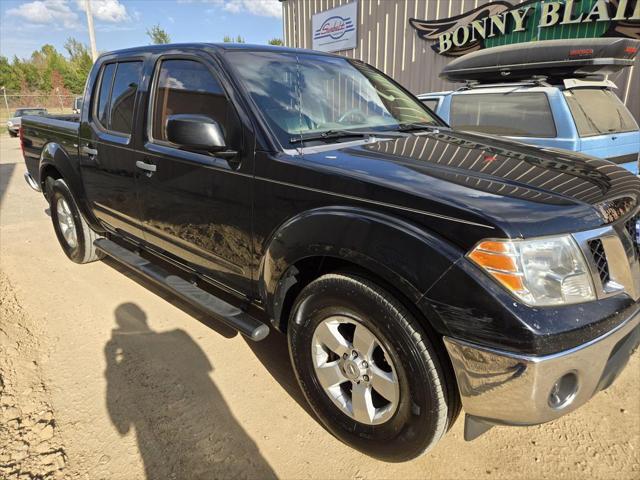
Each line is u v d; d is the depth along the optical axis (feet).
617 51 16.12
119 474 6.72
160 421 7.79
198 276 9.68
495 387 5.30
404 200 5.92
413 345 5.81
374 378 6.44
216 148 7.64
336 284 6.56
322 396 7.26
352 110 9.34
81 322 11.01
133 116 10.26
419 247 5.57
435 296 5.44
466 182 6.24
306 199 6.86
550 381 5.17
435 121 10.71
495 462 7.10
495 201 5.67
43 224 19.85
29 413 7.88
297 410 8.17
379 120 9.53
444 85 29.48
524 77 18.17
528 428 7.82
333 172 6.63
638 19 20.81
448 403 5.88
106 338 10.32
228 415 7.99
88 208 12.73
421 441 6.08
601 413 8.14
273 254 7.27
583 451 7.29
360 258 6.06
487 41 26.61
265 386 8.79
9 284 13.17
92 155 11.65
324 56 10.48
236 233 8.11
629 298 5.86
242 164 7.75
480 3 26.55
